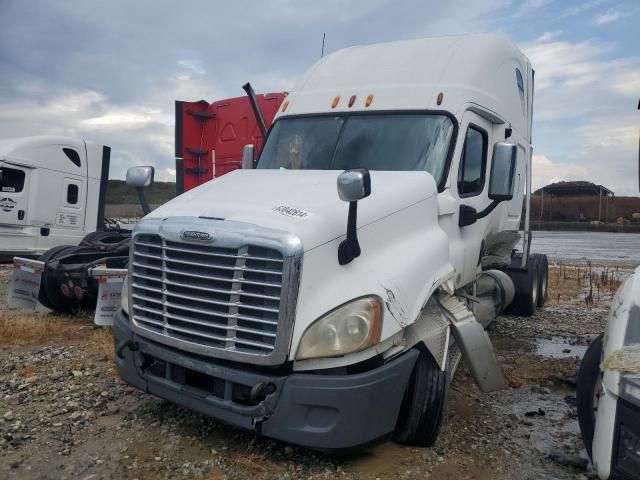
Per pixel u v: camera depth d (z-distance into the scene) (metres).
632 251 27.92
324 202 4.28
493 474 4.24
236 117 10.70
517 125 7.61
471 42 6.36
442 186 5.28
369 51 6.52
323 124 5.93
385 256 4.31
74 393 5.41
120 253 9.00
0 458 4.16
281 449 4.40
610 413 3.53
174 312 4.20
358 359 3.84
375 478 4.08
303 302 3.79
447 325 4.68
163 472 4.05
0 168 13.38
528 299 9.87
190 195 4.79
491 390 4.79
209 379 4.13
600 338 4.62
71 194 15.00
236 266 3.86
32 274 8.40
